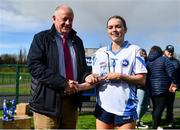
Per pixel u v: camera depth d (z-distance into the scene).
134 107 4.45
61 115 4.46
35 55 4.36
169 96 9.20
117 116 4.42
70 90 4.33
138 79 4.42
